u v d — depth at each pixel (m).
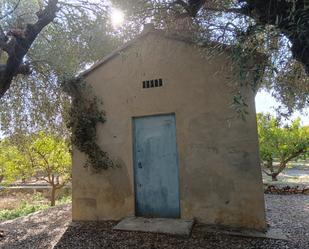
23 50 6.34
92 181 6.39
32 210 10.31
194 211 5.64
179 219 5.67
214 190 5.52
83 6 7.43
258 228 5.18
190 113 5.80
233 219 5.35
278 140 12.12
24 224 6.59
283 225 5.57
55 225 6.34
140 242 4.89
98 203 6.30
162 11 4.94
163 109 6.01
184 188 5.74
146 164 6.12
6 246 5.19
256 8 3.53
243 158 5.37
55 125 9.06
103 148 6.36
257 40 3.07
